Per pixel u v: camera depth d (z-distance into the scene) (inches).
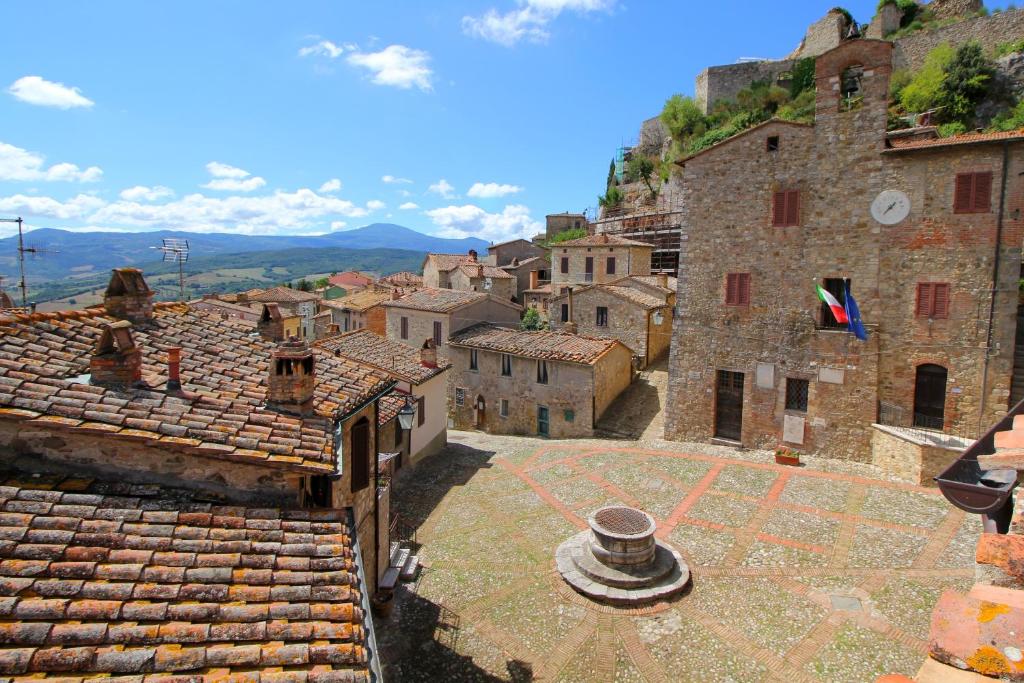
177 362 360.8
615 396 1366.9
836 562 631.8
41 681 206.1
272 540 299.6
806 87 2130.9
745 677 483.8
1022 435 270.8
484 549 720.3
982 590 151.6
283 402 381.1
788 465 906.1
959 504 264.8
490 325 1587.1
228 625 244.8
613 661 514.3
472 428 1460.4
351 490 497.4
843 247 886.4
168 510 298.7
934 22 1966.0
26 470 301.3
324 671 232.5
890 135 1393.9
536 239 3503.9
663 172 2495.1
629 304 1546.5
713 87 2463.1
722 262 990.4
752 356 975.0
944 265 815.7
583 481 909.8
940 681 129.1
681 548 687.1
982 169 781.3
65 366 341.4
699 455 975.0
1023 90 1481.3
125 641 226.5
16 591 235.0
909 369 853.8
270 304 518.9
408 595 622.8
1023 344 920.9
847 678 472.1
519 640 549.6
